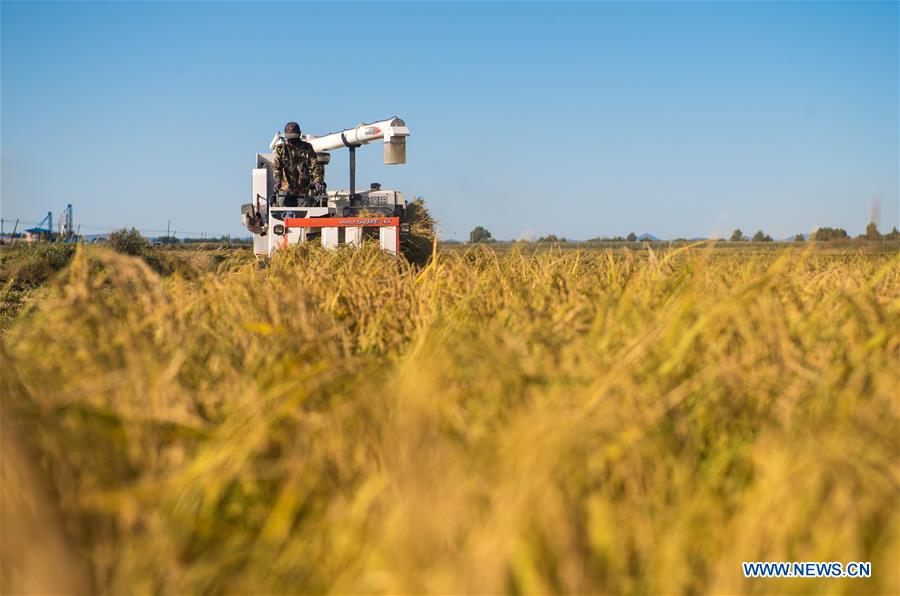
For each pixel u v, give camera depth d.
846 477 2.31
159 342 4.24
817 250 8.38
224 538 2.74
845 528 2.25
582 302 4.86
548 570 2.23
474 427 2.98
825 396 2.97
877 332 3.78
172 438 3.01
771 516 2.33
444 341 4.12
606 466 2.74
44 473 2.87
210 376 3.83
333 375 3.54
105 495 2.65
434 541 2.23
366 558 2.34
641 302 4.45
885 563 2.20
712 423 3.16
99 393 3.32
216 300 5.34
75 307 4.07
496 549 2.07
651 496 2.65
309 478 2.86
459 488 2.39
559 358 3.56
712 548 2.43
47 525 2.50
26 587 2.34
